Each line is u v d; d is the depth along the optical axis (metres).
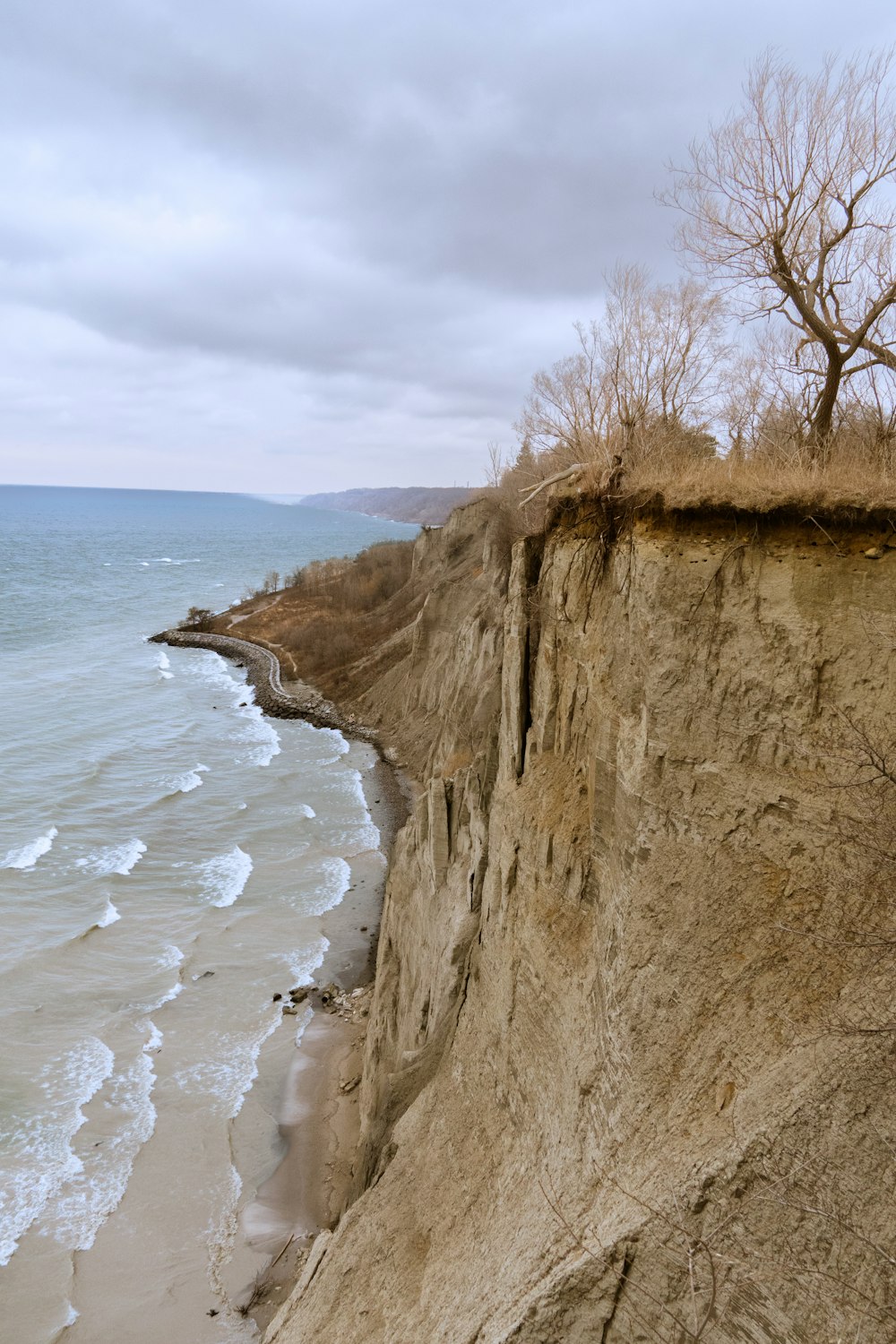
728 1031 8.73
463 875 17.86
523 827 13.91
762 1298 7.05
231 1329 17.38
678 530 10.39
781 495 9.45
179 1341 17.17
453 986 16.33
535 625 15.47
